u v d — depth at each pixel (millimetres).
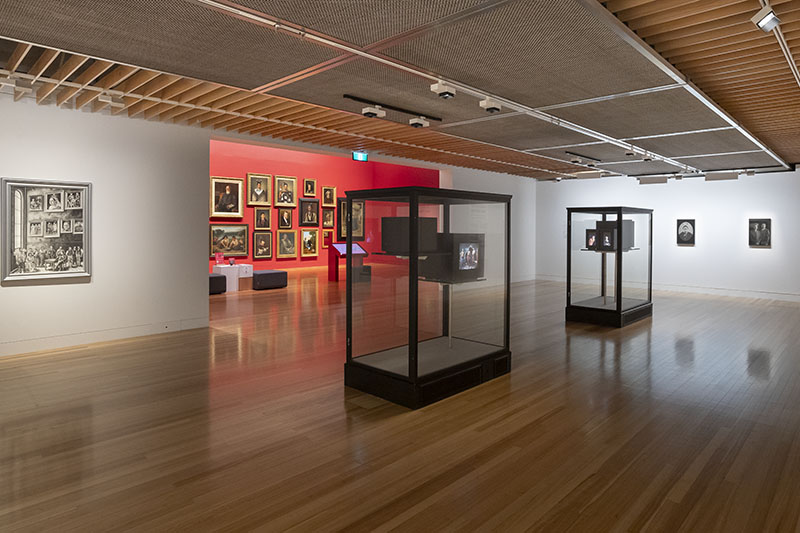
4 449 3771
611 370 5945
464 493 3164
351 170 19078
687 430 4168
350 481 3312
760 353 6754
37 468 3477
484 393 5125
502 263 6359
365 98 5801
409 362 4695
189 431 4121
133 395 4988
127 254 7449
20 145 6465
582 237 14734
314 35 3775
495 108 5441
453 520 2865
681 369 5988
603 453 3740
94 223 7121
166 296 7891
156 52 4164
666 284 13531
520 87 5168
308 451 3758
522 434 4086
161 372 5781
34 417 4398
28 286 6609
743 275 12367
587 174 13867
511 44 3936
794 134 8016
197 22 3514
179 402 4805
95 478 3338
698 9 3570
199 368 5957
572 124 7012
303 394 5055
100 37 3822
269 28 3621
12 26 3590
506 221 5742
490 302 10477
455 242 5375
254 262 16422
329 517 2895
